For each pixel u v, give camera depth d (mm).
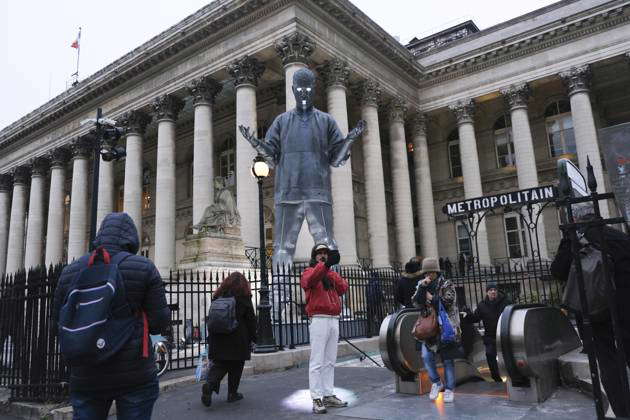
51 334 7871
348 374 9320
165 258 31641
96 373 3639
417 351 7473
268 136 13516
